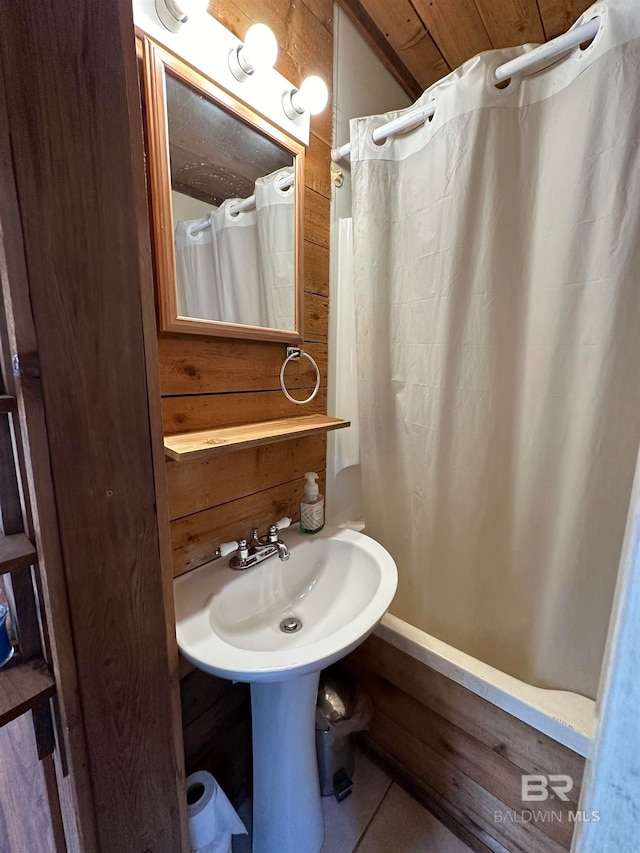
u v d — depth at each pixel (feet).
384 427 4.33
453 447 3.88
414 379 4.05
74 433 1.61
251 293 3.13
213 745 3.42
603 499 3.15
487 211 3.33
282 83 3.06
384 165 3.84
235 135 2.86
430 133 3.51
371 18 4.08
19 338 1.43
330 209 3.94
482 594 4.13
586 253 2.97
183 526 2.90
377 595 2.74
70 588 1.66
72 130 1.49
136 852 2.07
